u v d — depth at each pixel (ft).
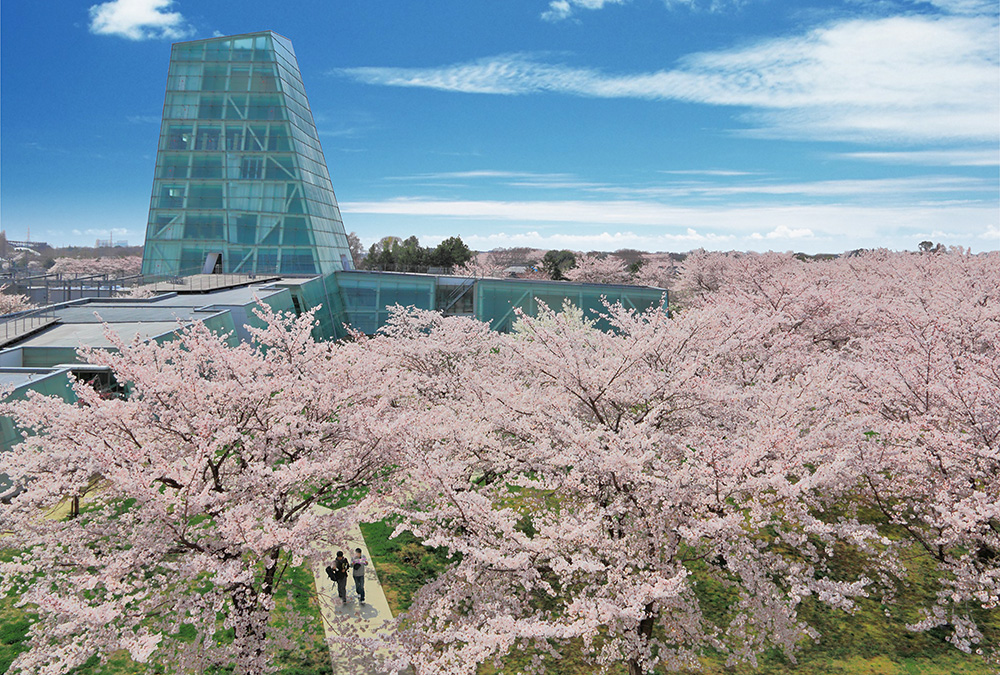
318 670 35.58
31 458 30.96
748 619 33.94
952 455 42.22
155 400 34.14
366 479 38.75
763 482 32.04
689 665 33.17
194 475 30.22
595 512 35.91
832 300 81.25
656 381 42.68
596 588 33.24
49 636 28.84
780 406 43.06
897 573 41.52
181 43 166.81
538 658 33.14
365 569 46.26
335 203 194.39
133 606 30.27
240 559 30.71
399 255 250.98
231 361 36.40
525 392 43.01
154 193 159.33
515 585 35.01
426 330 85.97
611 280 222.69
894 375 50.83
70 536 31.17
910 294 86.12
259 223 157.99
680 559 37.93
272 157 161.38
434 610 31.96
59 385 53.26
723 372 53.72
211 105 163.53
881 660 37.96
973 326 68.69
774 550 47.78
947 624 41.19
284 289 117.50
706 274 166.91
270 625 38.01
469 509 32.35
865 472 45.62
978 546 41.24
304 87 193.36
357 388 41.34
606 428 40.88
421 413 42.68
